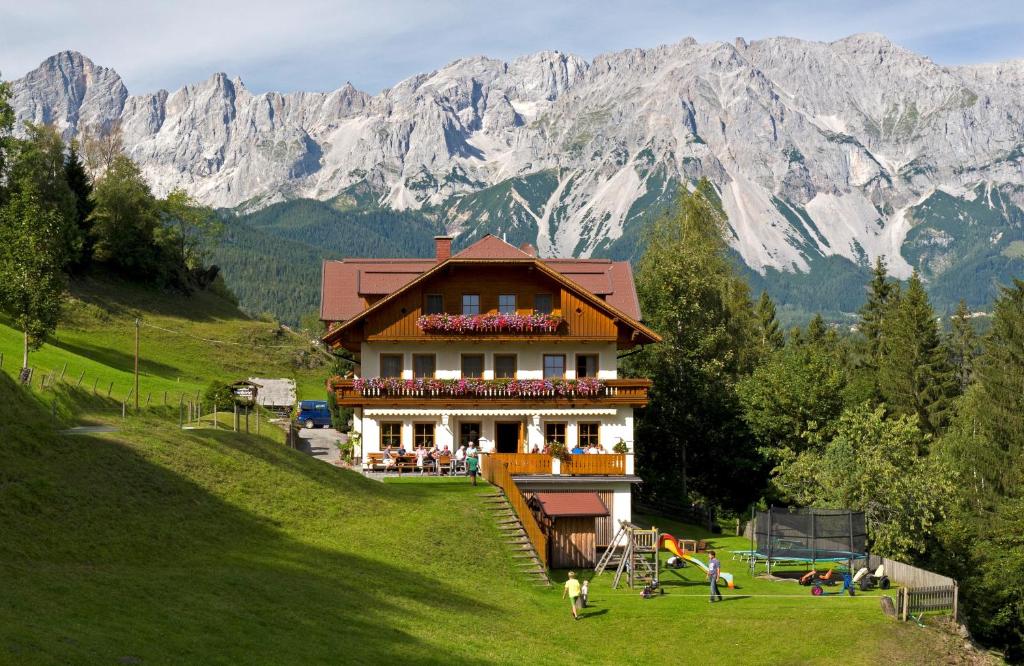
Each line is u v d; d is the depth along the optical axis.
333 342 68.19
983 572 66.06
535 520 58.44
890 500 64.19
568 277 69.56
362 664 34.34
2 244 66.31
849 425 71.56
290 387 110.75
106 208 151.00
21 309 65.44
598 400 65.12
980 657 47.09
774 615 48.34
